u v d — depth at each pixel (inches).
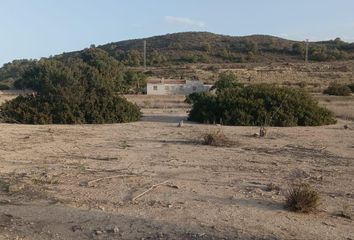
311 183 412.5
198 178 422.0
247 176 435.5
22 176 419.5
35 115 978.7
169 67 4505.4
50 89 1022.4
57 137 719.1
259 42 6038.4
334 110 1478.8
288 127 949.2
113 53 5851.4
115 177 419.5
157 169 460.8
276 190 378.9
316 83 3253.0
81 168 460.4
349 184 412.2
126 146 621.3
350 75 3666.3
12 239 261.9
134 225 286.4
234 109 1001.5
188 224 288.5
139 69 4419.3
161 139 699.4
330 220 304.0
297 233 275.9
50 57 5959.6
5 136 719.1
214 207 326.6
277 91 1052.5
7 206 325.4
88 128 871.7
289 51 5438.0
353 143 690.2
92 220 295.6
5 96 2282.2
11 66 6018.7
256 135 762.8
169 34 6820.9
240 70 3981.3
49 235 269.6
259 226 286.7
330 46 5861.2
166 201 341.1
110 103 1025.5
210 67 4311.0
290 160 531.5
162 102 1875.0
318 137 762.8
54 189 373.7
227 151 586.6
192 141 676.7
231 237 266.7
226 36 6515.8
